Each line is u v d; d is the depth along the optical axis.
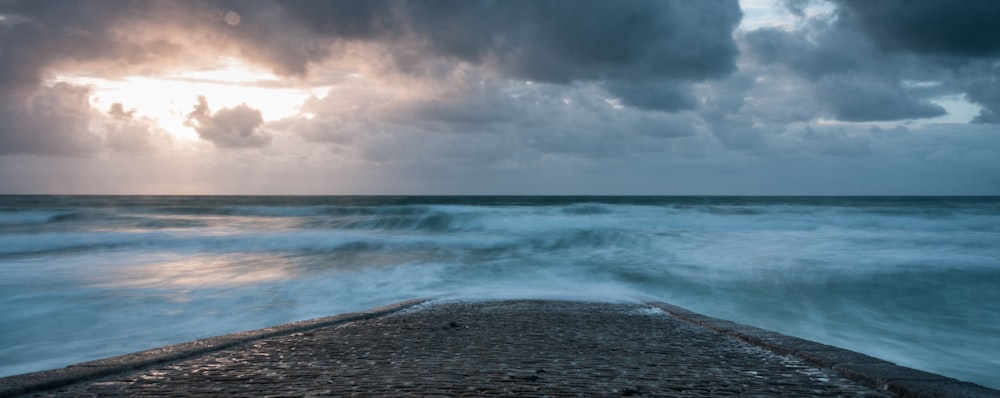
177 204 88.50
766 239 29.84
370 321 9.31
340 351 6.74
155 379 5.30
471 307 11.31
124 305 14.55
